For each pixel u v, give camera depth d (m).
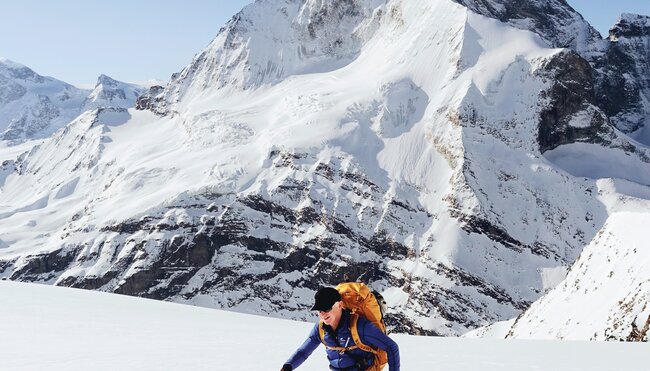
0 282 36.12
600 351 16.16
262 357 13.06
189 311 31.39
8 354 13.01
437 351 15.35
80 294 33.53
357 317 6.74
